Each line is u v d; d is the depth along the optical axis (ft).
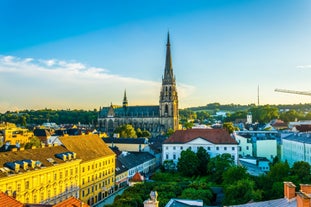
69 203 162.81
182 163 518.37
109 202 429.38
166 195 323.98
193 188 354.95
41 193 322.14
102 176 449.48
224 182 390.83
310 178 347.15
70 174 371.97
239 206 149.69
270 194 326.65
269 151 654.53
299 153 536.01
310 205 104.47
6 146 515.50
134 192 335.88
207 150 588.09
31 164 312.50
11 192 281.74
